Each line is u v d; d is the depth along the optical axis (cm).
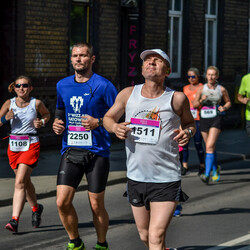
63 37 2056
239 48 2975
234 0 2911
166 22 2528
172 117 713
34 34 1950
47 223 1120
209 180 1625
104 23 2225
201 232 1063
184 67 2664
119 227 1099
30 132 1059
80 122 869
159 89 715
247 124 1617
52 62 2025
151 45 2461
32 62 1953
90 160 855
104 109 884
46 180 1482
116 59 2292
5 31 1900
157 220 711
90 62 879
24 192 1043
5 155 1808
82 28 2177
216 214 1209
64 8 2045
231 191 1467
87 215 1188
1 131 1902
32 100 1066
